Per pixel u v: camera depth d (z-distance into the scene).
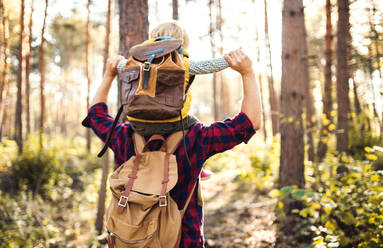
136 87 1.32
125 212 1.32
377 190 2.66
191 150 1.44
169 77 1.29
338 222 3.12
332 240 2.64
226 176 8.34
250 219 4.76
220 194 6.66
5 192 6.88
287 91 4.59
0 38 12.07
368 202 2.70
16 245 3.93
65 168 8.95
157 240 1.30
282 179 4.56
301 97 4.57
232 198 6.15
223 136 1.42
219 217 5.06
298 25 4.58
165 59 1.37
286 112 4.58
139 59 1.37
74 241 4.63
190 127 1.48
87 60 12.88
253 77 1.44
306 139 6.27
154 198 1.31
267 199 5.52
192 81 1.46
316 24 13.98
